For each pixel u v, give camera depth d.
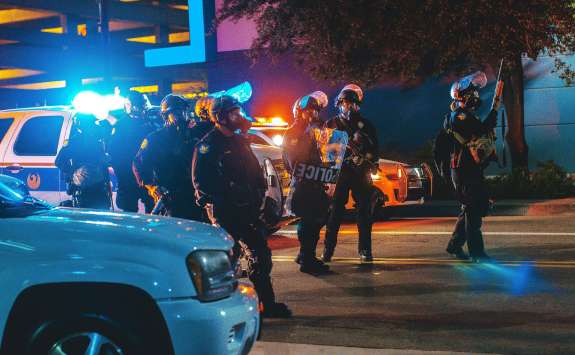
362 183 9.66
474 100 9.45
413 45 17.30
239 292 4.91
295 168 8.64
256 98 23.03
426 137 21.94
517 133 18.17
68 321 4.39
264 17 18.56
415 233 12.36
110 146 9.25
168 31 39.09
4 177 5.67
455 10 16.52
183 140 7.47
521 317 7.09
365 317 7.22
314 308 7.60
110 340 4.39
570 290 8.05
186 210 7.50
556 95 21.09
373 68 18.02
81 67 36.59
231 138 6.86
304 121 8.61
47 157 11.02
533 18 16.31
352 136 9.56
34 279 4.37
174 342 4.42
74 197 9.48
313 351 5.99
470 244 9.53
